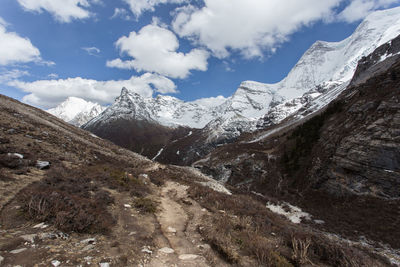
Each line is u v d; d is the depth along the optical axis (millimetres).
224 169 88000
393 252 19062
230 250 8422
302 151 53188
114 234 8469
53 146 22547
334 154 39500
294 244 9789
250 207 18484
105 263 6008
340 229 25266
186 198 18891
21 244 6004
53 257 5762
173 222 11898
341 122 45594
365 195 29859
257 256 8391
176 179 30625
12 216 7461
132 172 24078
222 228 11297
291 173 51688
